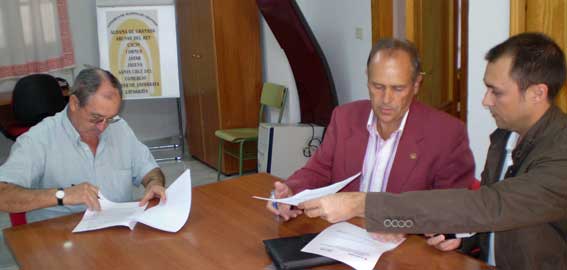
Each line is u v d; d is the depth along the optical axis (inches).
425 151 73.1
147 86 211.8
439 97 195.6
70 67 217.6
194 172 198.8
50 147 82.1
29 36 203.8
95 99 76.9
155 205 76.7
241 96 188.7
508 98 50.9
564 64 50.3
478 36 109.0
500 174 60.7
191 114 211.8
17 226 72.2
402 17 165.8
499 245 56.4
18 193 72.4
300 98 176.6
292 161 165.5
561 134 49.9
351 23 162.2
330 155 79.7
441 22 189.0
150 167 89.9
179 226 68.7
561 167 47.9
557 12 96.6
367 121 76.7
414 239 63.2
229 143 189.6
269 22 162.6
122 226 70.4
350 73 166.9
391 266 56.9
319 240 61.5
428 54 180.4
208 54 187.0
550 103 51.2
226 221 71.1
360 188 77.2
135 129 240.1
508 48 50.8
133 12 206.8
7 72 200.8
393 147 75.0
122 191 87.2
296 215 71.6
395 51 66.9
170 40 209.8
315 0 176.9
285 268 56.3
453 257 58.7
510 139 59.9
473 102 112.3
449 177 72.6
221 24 181.2
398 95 67.6
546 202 47.4
